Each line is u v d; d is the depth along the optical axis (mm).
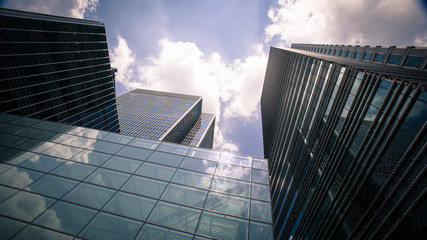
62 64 46344
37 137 19109
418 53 27016
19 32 37375
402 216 12055
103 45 58781
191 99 180625
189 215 12766
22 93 38250
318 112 28781
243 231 12125
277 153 54438
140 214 12414
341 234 18234
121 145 19453
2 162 15430
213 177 16391
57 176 14570
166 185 15016
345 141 20328
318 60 31562
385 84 15383
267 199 14711
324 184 23594
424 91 11625
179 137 140250
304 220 27609
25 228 10688
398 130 13398
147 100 172375
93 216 11852
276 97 73625
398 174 12898
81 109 53281
